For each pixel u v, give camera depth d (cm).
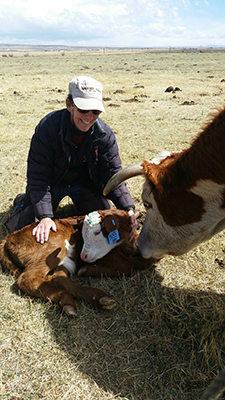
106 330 141
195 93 720
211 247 195
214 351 125
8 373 123
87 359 129
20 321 145
